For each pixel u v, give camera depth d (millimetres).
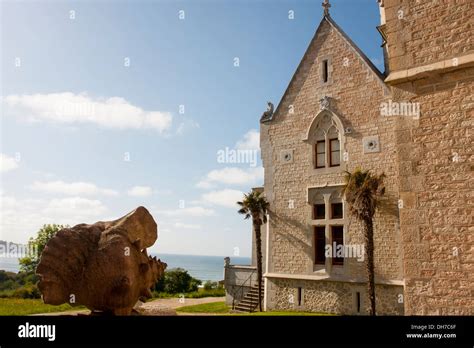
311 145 18922
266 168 20406
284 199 19484
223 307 21094
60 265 7762
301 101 19562
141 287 8398
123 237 8133
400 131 8961
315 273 17750
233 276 22969
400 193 8789
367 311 15836
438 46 8633
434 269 8102
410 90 8945
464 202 7961
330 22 19062
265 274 19391
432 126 8562
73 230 8156
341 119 17891
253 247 23578
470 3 8352
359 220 16062
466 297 7656
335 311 16781
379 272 15805
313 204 18547
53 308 14867
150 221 8844
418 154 8656
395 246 15578
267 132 20688
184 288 33500
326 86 18688
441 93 8539
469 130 8109
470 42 8242
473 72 8195
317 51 19312
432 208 8320
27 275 25484
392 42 9297
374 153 16703
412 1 9125
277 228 19500
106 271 7695
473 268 7652
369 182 15078
